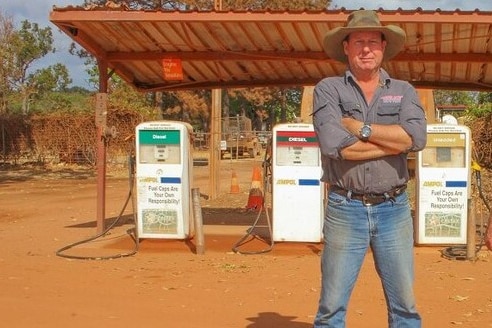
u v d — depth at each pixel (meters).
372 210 4.44
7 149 33.41
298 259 9.86
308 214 10.75
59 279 8.55
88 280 8.50
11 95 46.34
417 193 10.65
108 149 30.59
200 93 49.00
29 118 33.03
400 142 4.30
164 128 10.82
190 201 11.07
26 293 7.77
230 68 13.09
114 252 10.30
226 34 11.02
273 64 12.70
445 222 10.60
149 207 10.89
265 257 10.02
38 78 54.09
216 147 18.55
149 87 14.09
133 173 11.10
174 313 6.96
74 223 13.70
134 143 11.46
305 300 7.54
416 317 4.61
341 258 4.52
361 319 6.79
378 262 4.56
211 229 12.51
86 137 32.25
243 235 11.80
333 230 4.52
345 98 4.43
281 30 10.66
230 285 8.25
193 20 10.01
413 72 13.39
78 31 10.82
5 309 7.01
